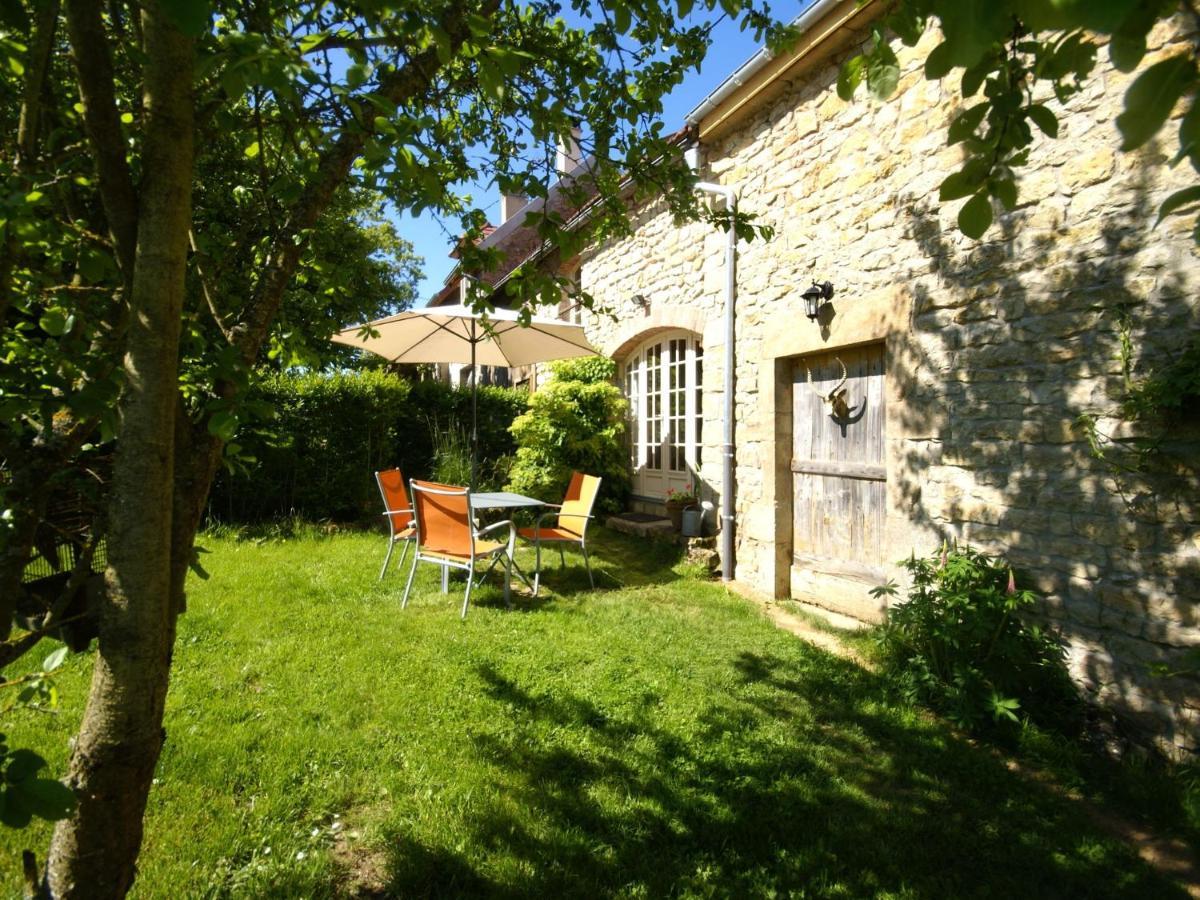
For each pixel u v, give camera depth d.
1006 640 3.01
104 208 1.17
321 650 3.52
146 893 1.83
